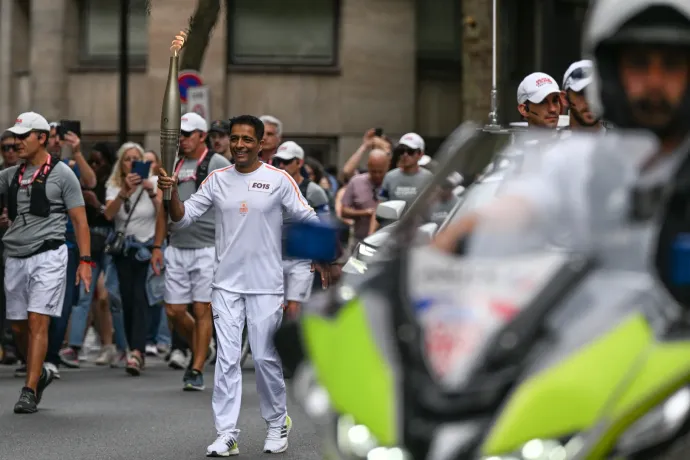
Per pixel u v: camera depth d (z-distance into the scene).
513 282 11.42
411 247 12.70
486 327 11.02
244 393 37.06
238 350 26.39
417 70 82.25
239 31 82.25
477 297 11.34
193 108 55.22
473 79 75.44
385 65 82.06
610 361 10.60
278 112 82.25
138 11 75.56
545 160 12.38
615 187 11.93
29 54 83.44
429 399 10.58
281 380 26.53
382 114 82.06
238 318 26.47
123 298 43.09
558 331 10.95
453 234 12.11
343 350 11.50
